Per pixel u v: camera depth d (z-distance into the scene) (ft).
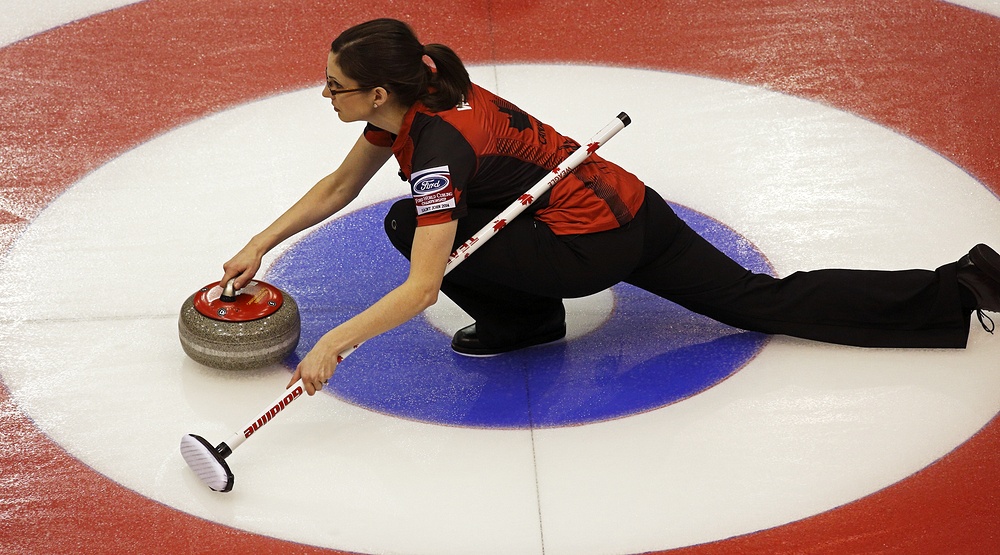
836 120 53.93
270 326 35.96
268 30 62.23
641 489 32.22
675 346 38.93
